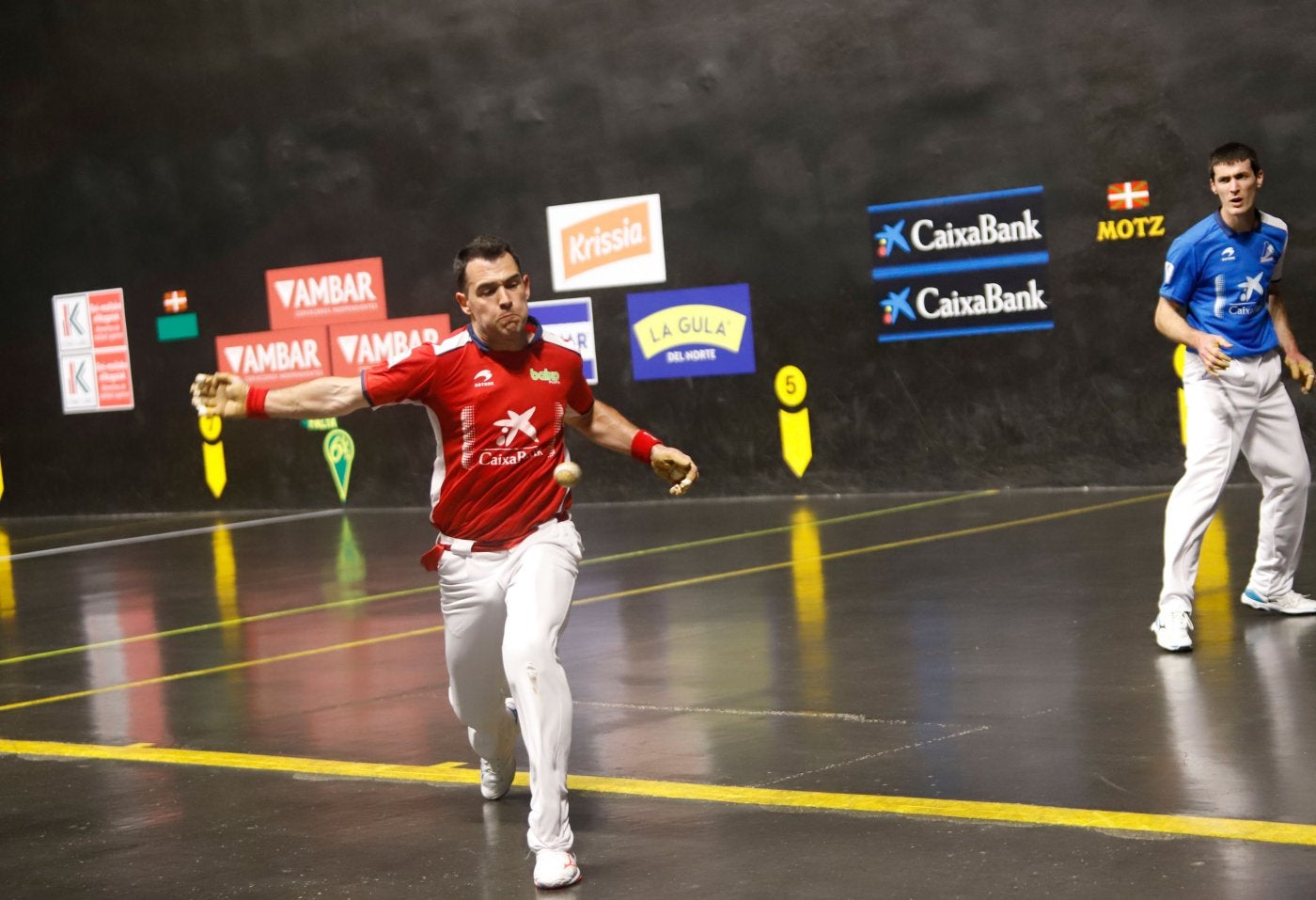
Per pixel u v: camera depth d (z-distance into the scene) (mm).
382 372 4664
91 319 18078
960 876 4238
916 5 13703
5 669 8789
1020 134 13438
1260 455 7242
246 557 13344
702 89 14625
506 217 15633
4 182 18344
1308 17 12320
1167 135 12898
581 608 9266
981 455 13867
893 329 14109
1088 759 5312
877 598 8820
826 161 14203
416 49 15875
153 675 8234
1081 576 9016
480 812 5234
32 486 18703
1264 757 5172
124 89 17500
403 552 12781
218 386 4613
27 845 5230
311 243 16656
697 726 6191
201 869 4809
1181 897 3953
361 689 7410
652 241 14992
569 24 15133
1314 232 12414
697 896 4238
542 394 4715
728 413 14875
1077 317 13375
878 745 5707
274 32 16609
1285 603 7438
